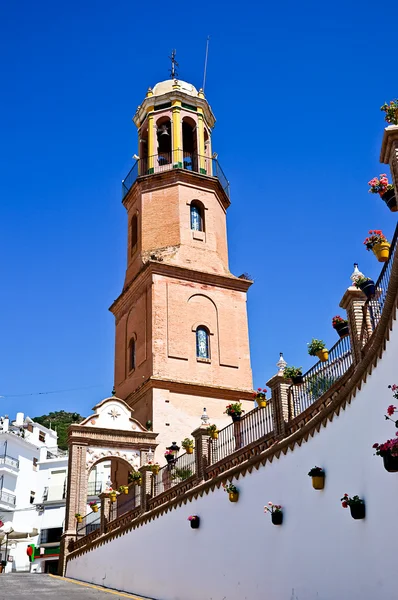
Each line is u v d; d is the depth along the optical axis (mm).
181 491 19500
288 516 13344
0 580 25125
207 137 37750
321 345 13430
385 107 10156
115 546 23812
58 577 27719
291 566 12875
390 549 9586
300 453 13273
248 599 14430
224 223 36469
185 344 31219
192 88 38375
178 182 34844
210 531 16984
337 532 11359
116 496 26281
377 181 10000
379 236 10695
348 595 10703
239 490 15750
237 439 17344
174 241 33594
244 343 32906
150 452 29188
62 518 52719
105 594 20844
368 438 10617
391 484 9703
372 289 11516
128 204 37312
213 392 30734
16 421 69938
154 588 19844
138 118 38125
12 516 54688
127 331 33938
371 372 10648
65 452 73250
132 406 31547
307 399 14031
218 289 33375
